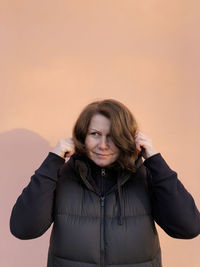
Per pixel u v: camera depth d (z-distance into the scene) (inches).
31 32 53.4
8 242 53.9
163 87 53.6
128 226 34.1
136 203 35.3
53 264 34.5
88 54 53.5
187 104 53.5
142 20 53.6
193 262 54.2
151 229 35.3
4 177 53.2
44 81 53.3
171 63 53.7
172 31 53.7
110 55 53.5
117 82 53.5
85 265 33.3
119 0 53.5
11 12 53.3
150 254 34.6
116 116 33.5
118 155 35.1
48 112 53.2
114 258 33.3
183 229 32.8
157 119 53.4
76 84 53.4
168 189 32.7
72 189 36.0
